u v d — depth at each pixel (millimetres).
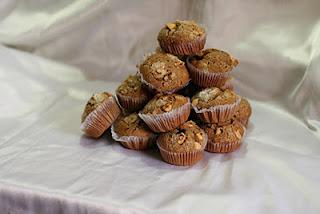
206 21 1017
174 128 819
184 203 730
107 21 1096
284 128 928
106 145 864
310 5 963
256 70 1012
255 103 1011
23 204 769
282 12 982
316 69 930
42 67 1108
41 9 1108
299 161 819
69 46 1131
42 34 1110
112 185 766
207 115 829
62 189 758
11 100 1001
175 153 796
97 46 1120
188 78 855
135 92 856
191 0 1034
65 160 823
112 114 860
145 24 1082
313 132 923
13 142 875
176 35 853
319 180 786
